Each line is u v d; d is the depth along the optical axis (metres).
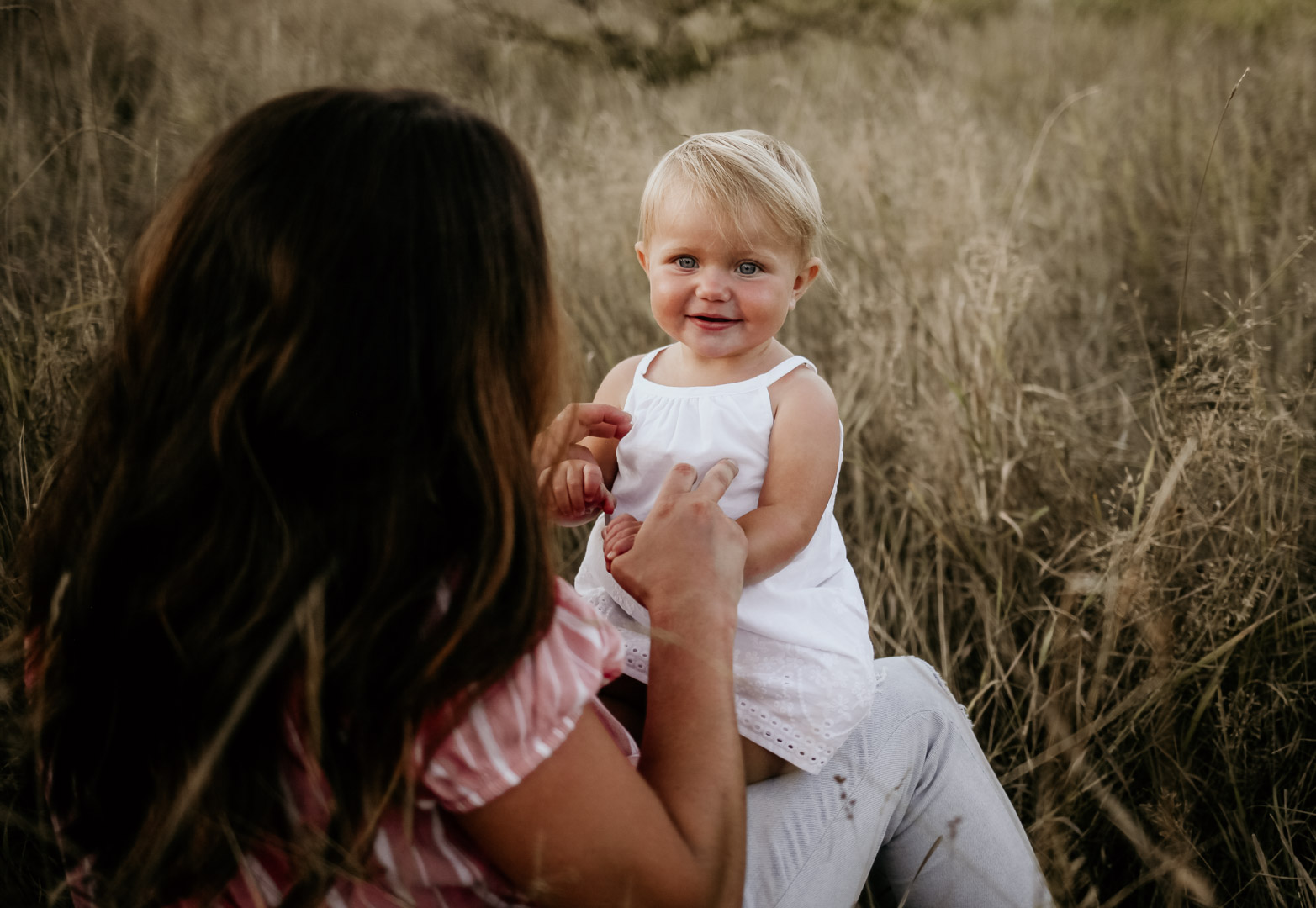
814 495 1.43
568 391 0.98
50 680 0.88
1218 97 4.19
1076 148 4.14
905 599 2.12
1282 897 1.57
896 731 1.34
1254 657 1.88
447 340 0.82
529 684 0.81
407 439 0.80
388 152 0.81
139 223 0.93
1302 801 1.75
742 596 1.39
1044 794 1.60
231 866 0.84
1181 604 1.99
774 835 1.23
